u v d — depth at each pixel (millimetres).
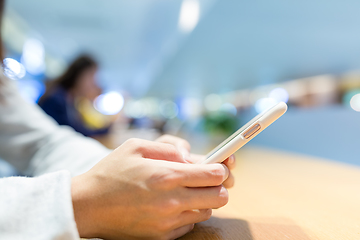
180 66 3350
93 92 1915
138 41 4438
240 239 266
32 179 234
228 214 349
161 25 3117
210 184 236
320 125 1059
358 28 1319
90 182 234
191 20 1851
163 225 230
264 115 270
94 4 3201
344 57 1583
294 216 335
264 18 1439
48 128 562
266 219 327
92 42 4598
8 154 525
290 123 1271
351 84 1413
